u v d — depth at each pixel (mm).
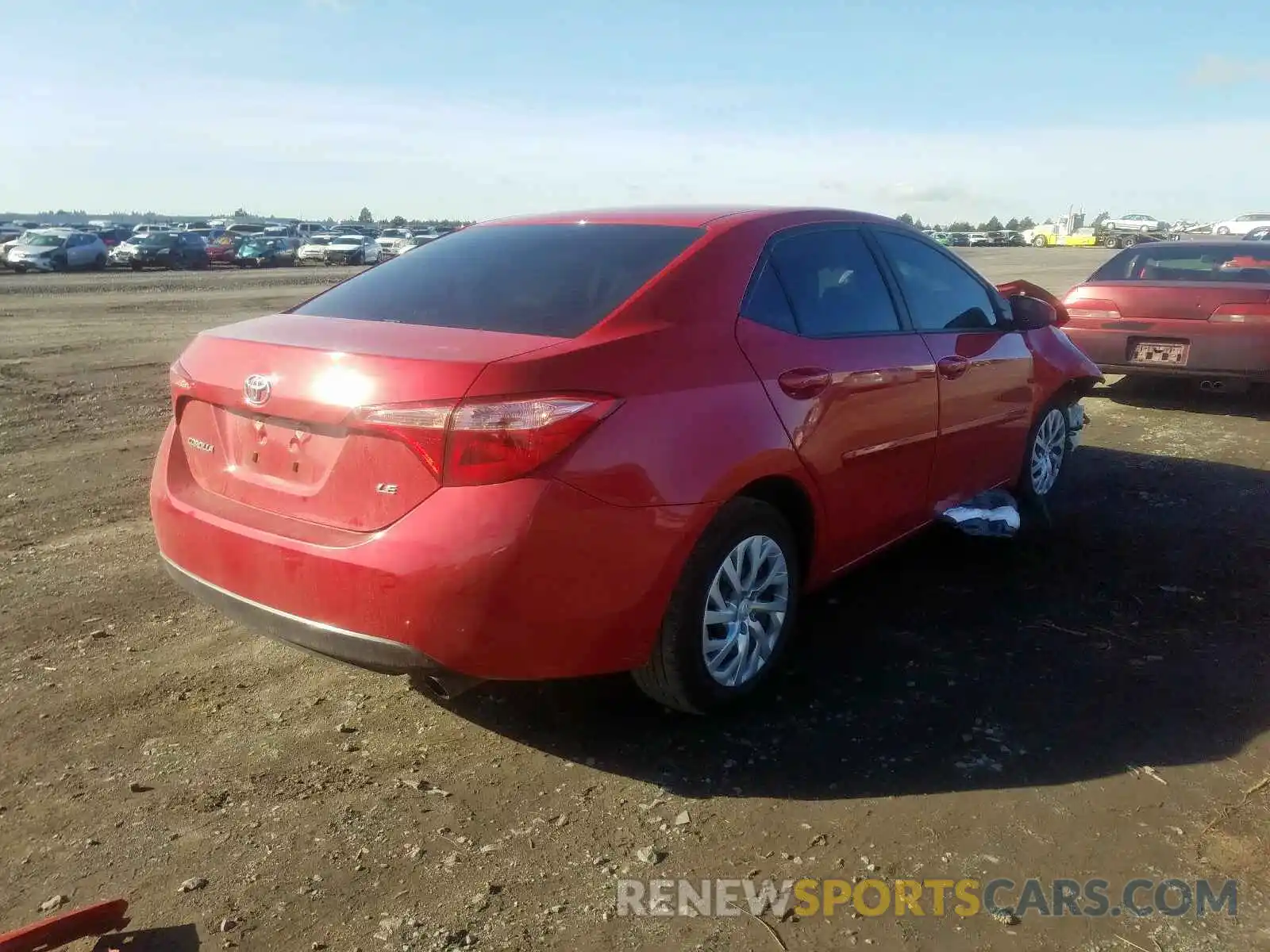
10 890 2580
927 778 3074
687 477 2998
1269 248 8805
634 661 3047
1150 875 2646
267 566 2961
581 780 3074
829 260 3912
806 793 2998
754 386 3285
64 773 3100
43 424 8211
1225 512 5797
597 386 2850
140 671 3758
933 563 4918
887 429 3893
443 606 2705
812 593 4223
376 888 2594
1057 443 5742
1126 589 4602
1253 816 2893
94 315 18609
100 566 4828
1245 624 4215
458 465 2703
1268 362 8078
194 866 2674
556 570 2764
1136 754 3215
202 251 42094
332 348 2945
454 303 3318
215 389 3189
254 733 3338
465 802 2963
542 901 2549
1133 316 8602
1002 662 3855
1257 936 2430
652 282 3217
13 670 3744
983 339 4633
